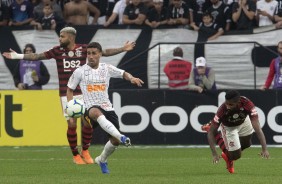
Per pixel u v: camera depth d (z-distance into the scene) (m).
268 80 54.12
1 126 53.78
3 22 61.03
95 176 32.94
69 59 39.66
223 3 59.69
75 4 61.03
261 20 59.53
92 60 33.41
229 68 58.25
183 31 59.50
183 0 60.84
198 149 50.75
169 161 41.84
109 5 62.84
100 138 53.84
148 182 29.81
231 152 33.38
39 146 53.66
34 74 57.75
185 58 58.50
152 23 59.59
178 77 56.25
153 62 58.75
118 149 51.06
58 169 37.03
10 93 53.69
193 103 53.41
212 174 33.97
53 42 60.44
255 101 53.12
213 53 58.31
